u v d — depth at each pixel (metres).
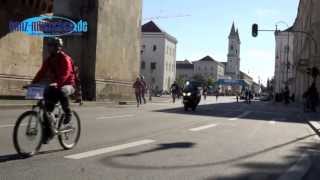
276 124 20.94
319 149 12.72
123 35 42.78
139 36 46.53
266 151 11.53
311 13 66.56
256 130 17.17
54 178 7.29
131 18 44.44
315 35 59.47
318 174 8.95
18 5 28.72
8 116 17.70
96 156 9.41
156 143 11.81
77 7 37.75
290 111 36.28
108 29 39.88
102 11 38.72
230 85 149.50
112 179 7.41
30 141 8.92
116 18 41.25
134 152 10.16
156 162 9.08
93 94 37.81
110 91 40.41
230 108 36.94
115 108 28.14
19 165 8.12
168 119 20.17
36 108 9.23
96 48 38.00
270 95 92.12
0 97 27.50
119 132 13.93
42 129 9.19
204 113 27.03
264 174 8.55
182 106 35.56
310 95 33.69
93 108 27.17
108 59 40.00
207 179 7.79
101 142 11.46
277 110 37.34
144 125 16.67
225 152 10.91
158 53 141.38
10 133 12.04
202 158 9.84
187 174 8.09
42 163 8.41
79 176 7.50
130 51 44.44
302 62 62.31
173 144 11.80
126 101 40.25
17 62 28.84
